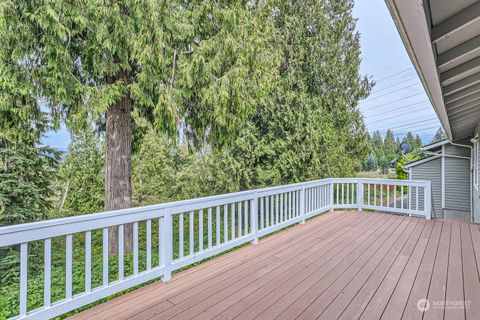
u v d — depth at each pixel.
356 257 3.46
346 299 2.45
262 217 4.25
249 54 4.61
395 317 2.17
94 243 5.91
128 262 4.05
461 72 2.37
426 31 1.39
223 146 5.35
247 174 8.89
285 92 8.76
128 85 3.97
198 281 2.84
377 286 2.69
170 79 4.22
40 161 6.55
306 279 2.85
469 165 9.75
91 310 2.32
